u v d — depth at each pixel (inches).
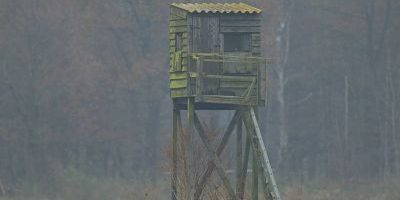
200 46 4857.3
